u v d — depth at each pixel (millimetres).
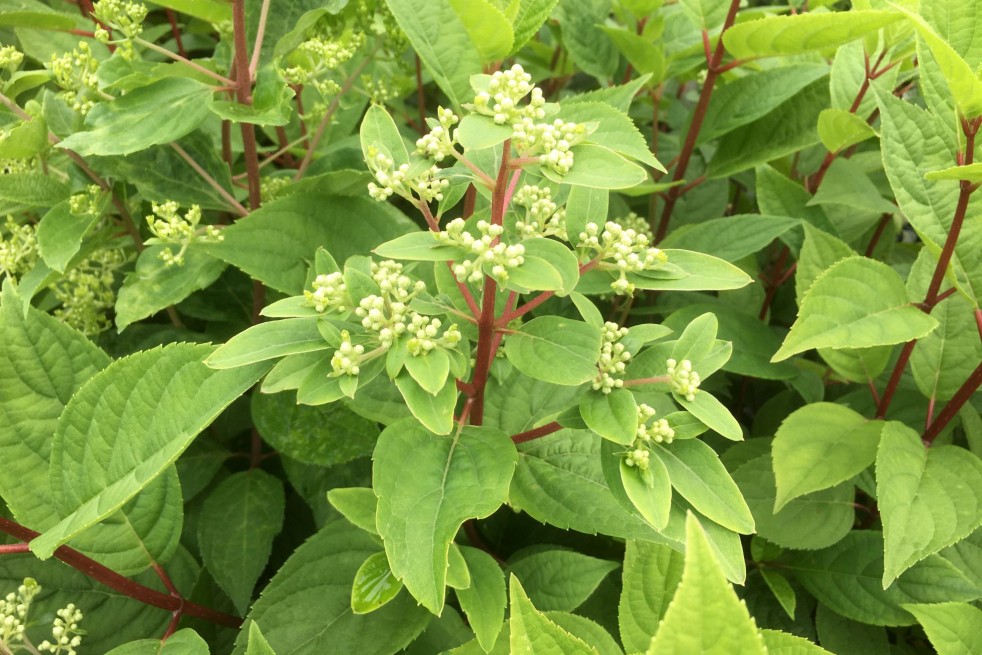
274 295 664
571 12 827
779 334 724
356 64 808
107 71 544
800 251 645
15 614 526
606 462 401
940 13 502
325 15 662
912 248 833
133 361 453
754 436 705
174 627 527
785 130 730
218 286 690
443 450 417
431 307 424
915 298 599
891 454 519
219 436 682
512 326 446
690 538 229
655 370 421
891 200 755
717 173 746
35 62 747
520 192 438
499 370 474
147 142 530
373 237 600
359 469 627
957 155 496
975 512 497
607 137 443
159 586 571
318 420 596
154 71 538
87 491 467
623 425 383
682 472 394
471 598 443
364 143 432
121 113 541
